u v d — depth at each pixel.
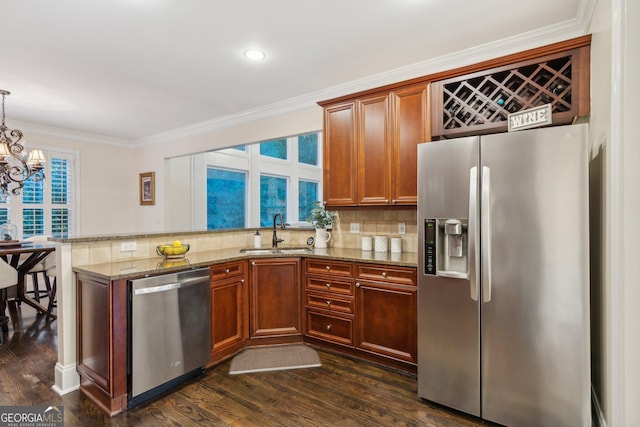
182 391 2.25
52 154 5.11
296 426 1.88
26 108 4.08
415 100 2.64
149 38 2.46
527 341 1.78
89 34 2.40
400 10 2.13
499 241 1.84
